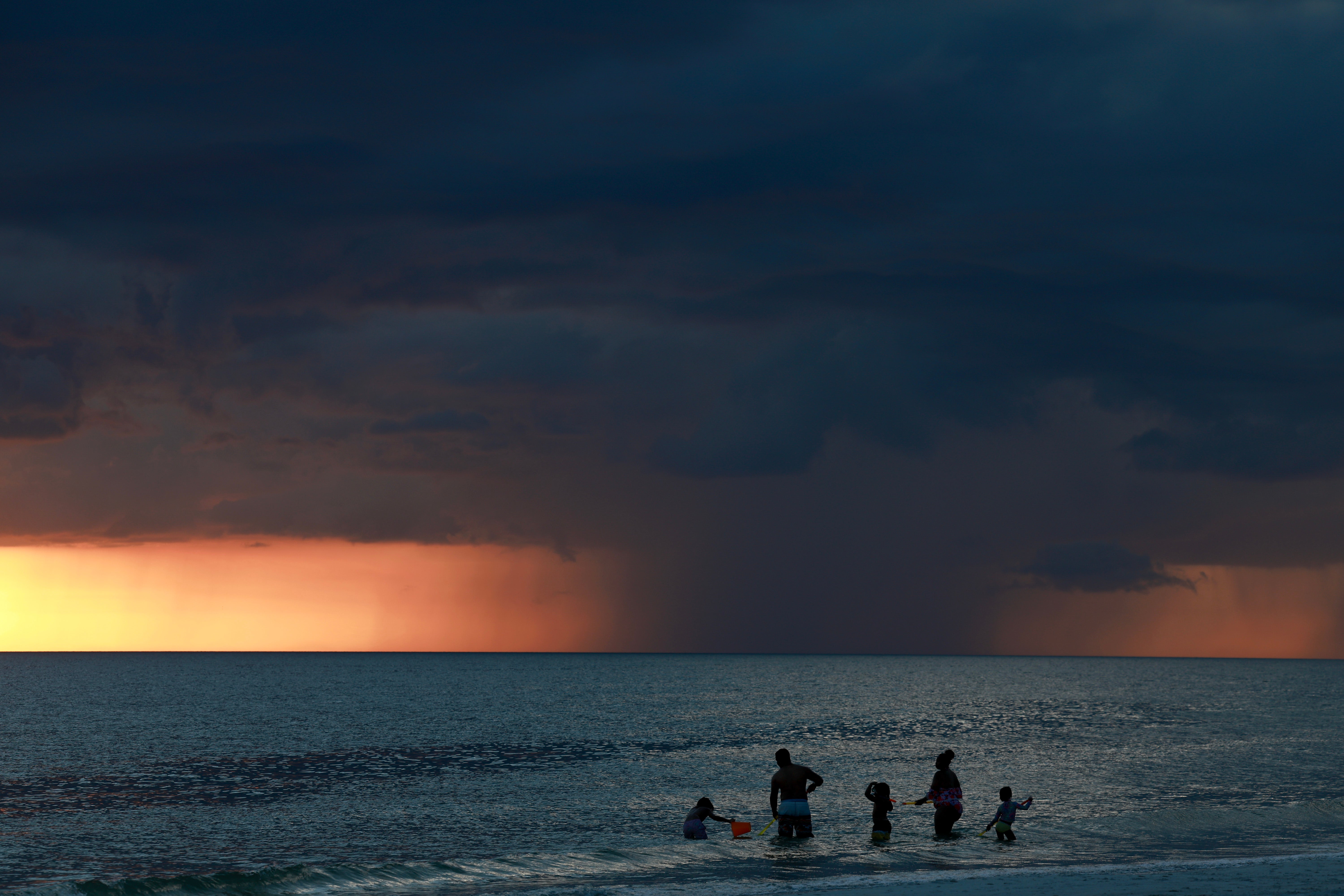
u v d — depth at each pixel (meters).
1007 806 26.12
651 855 23.89
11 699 116.62
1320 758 52.41
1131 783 41.44
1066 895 17.84
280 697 123.50
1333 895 17.77
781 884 20.05
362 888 20.33
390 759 55.03
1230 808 32.41
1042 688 155.62
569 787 42.28
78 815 35.75
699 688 154.00
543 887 20.33
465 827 32.31
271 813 35.75
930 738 67.12
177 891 19.80
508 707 104.44
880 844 25.64
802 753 56.94
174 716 90.31
